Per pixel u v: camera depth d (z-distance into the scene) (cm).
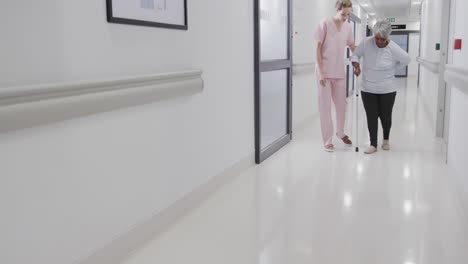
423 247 226
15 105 153
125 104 213
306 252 223
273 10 441
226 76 337
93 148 201
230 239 241
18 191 164
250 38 381
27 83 165
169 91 249
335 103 463
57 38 178
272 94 452
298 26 574
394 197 305
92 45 198
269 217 271
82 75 192
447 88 475
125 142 223
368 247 228
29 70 166
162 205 258
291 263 212
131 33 224
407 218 266
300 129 589
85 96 185
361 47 426
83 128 194
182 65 273
